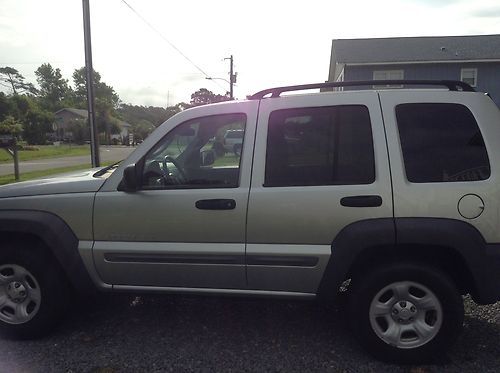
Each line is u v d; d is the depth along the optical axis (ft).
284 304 14.48
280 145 11.13
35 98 371.97
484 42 94.12
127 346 11.85
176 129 11.79
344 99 11.00
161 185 11.66
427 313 10.66
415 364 10.74
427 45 94.79
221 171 11.45
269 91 11.80
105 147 204.44
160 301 14.84
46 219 11.85
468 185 10.25
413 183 10.41
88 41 41.11
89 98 42.24
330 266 10.68
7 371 10.62
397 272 10.54
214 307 14.30
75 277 11.91
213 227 11.16
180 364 10.91
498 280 10.21
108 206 11.66
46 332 12.35
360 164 10.69
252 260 11.05
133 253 11.57
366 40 99.81
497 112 10.67
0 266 12.36
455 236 10.12
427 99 10.75
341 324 13.04
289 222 10.78
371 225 10.41
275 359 11.11
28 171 68.90
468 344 11.73
